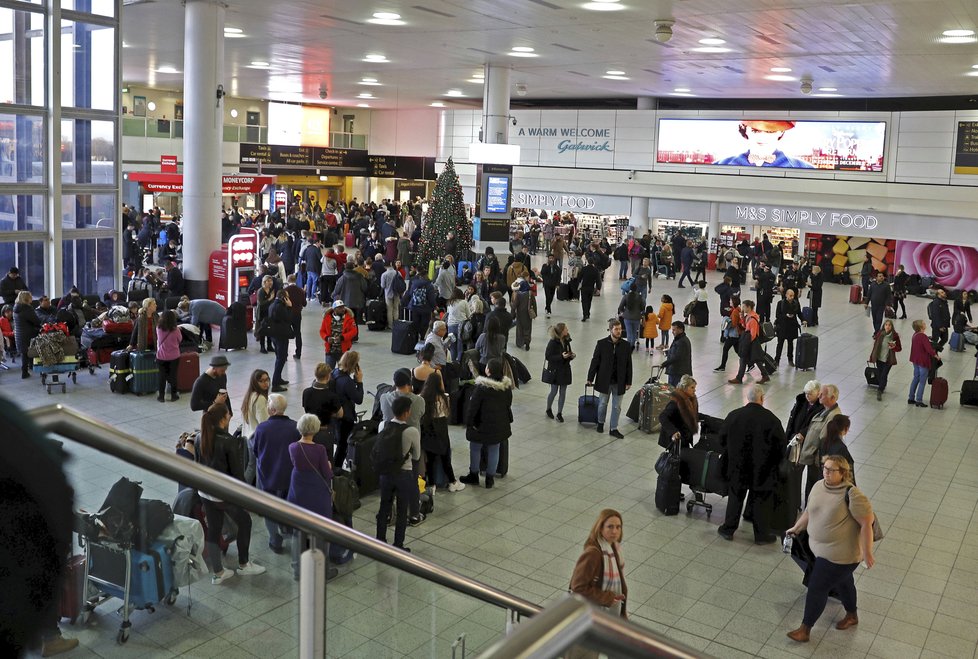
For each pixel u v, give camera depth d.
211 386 10.70
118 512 2.69
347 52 25.73
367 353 17.44
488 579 8.29
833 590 8.17
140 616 2.81
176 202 38.03
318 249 23.38
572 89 35.22
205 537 2.94
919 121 31.47
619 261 34.66
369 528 9.21
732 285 22.00
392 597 3.77
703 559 8.95
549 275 22.72
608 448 12.36
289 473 7.83
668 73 27.31
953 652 7.36
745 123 35.09
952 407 15.65
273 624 3.21
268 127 46.19
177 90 43.38
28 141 16.77
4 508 1.03
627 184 38.12
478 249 27.94
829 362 19.06
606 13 17.22
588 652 1.50
